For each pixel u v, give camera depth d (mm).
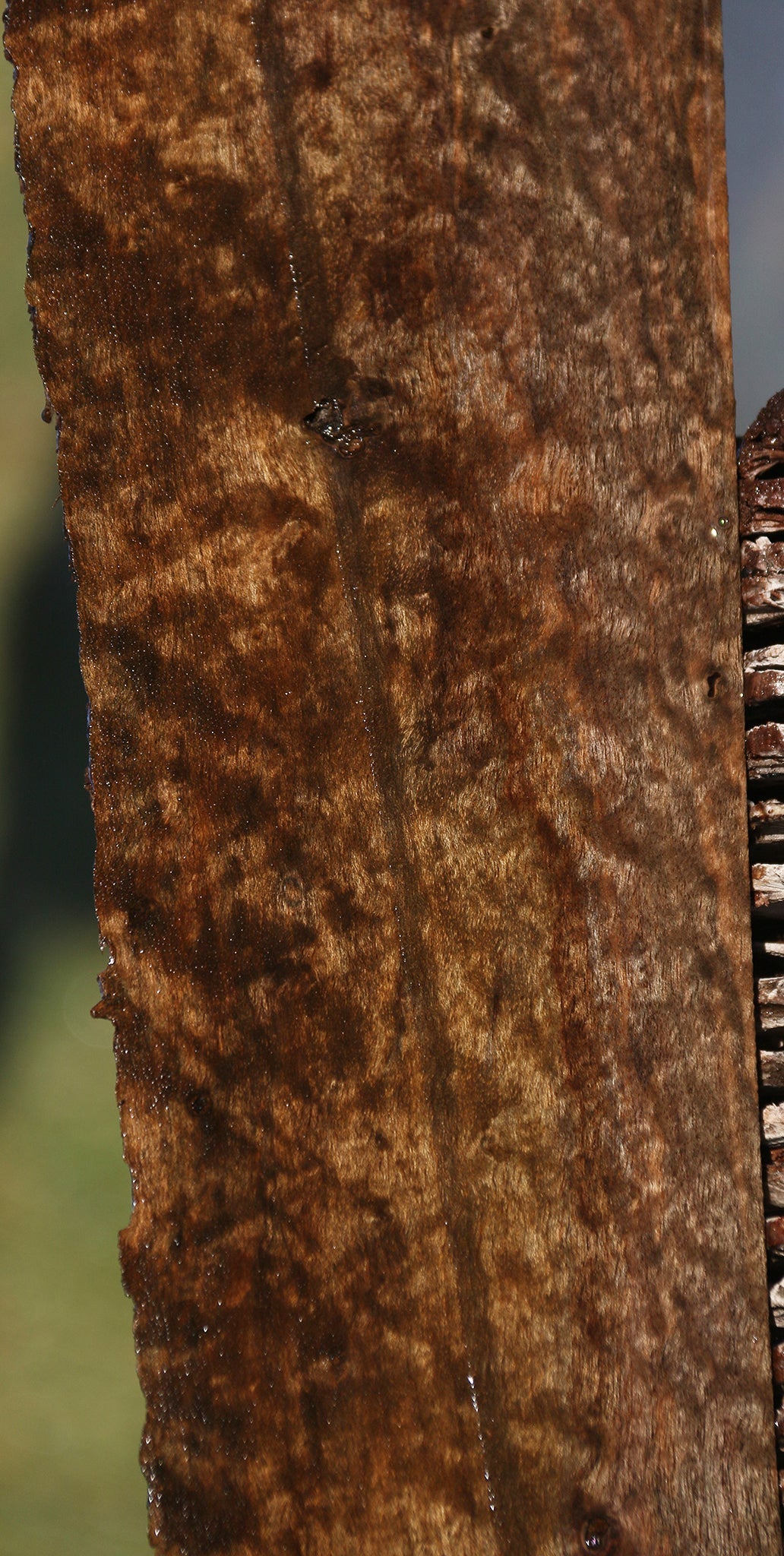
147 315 1408
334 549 1405
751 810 1424
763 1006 1424
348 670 1407
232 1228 1416
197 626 1412
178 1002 1418
